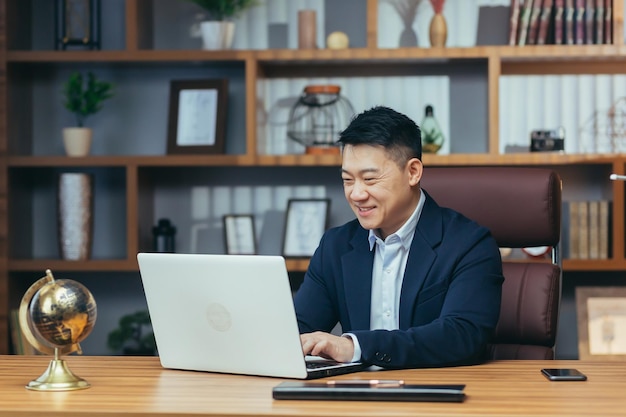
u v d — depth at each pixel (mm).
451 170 2578
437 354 1938
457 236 2191
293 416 1452
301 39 4035
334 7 4223
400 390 1552
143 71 4293
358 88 4219
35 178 4340
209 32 4020
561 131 3986
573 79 4160
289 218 4148
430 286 2158
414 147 2186
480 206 2523
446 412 1456
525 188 2498
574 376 1759
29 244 4281
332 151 4004
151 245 4254
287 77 4242
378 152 2137
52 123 4316
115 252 4328
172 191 4312
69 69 4297
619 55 3855
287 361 1765
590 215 3936
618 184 3893
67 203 4043
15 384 1753
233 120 4273
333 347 1863
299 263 3963
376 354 1877
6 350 4004
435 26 3963
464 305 2072
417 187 2246
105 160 4004
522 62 4145
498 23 4160
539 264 2500
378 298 2271
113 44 4289
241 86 4270
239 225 4199
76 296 1722
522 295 2461
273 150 4258
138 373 1877
